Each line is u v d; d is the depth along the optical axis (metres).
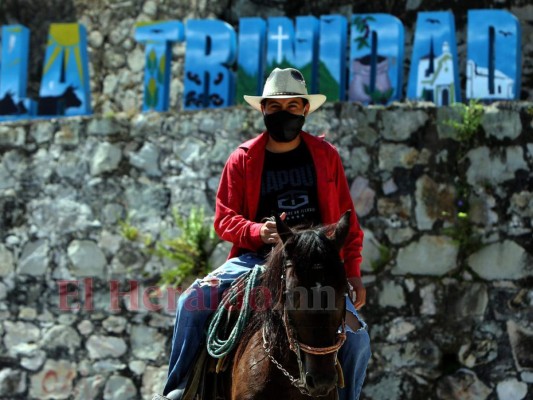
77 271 11.48
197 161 11.15
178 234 11.12
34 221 11.70
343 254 6.41
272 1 13.30
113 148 11.50
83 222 11.52
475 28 10.77
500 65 10.66
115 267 11.35
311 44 11.36
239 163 6.36
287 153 6.41
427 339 10.14
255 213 6.35
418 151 10.35
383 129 10.45
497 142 10.17
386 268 10.31
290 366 5.32
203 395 5.94
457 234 10.16
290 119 6.27
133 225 11.32
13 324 11.65
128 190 11.40
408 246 10.28
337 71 11.16
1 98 12.53
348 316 5.90
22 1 14.53
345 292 5.09
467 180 10.21
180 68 13.46
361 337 5.91
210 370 5.99
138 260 11.27
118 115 11.55
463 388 9.99
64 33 12.41
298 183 6.35
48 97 12.35
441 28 10.90
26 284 11.66
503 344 9.98
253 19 11.61
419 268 10.23
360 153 10.47
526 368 9.89
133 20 13.79
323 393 5.01
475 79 10.72
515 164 10.12
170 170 11.26
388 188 10.38
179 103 13.41
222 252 10.90
